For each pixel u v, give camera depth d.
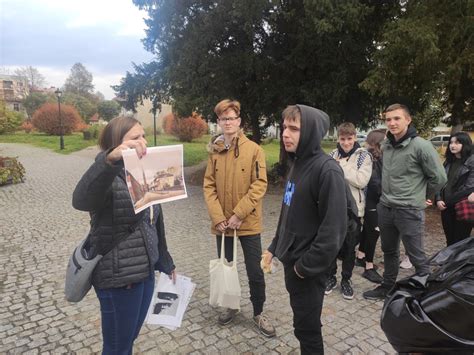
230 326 3.31
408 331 1.49
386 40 7.32
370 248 4.37
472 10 6.34
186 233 6.42
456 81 7.00
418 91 8.39
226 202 3.15
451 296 1.38
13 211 8.12
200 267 4.77
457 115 9.00
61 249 5.51
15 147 30.03
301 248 2.16
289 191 2.26
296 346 3.01
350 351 2.95
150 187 1.95
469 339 1.34
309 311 2.24
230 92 10.58
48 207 8.55
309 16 8.56
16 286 4.20
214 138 3.30
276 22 10.12
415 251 3.46
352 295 3.88
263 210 8.41
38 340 3.12
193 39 10.17
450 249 1.73
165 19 10.84
